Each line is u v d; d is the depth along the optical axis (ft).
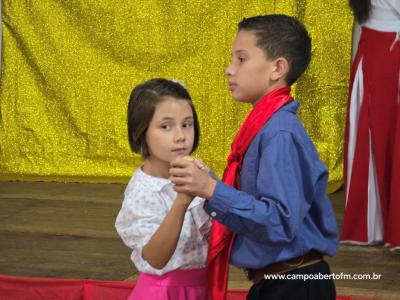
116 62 19.22
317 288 6.42
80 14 19.20
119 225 6.92
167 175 6.97
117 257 12.44
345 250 12.82
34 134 19.72
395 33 12.49
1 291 10.62
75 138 19.63
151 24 18.86
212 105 18.74
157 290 6.93
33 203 16.69
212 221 6.66
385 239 12.88
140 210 6.76
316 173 6.16
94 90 19.40
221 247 6.50
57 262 12.13
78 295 10.46
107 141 19.47
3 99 19.83
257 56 6.45
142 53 19.02
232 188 5.89
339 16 17.60
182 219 6.13
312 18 17.71
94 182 19.26
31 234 13.93
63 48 19.38
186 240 6.85
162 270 6.82
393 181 12.44
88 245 13.19
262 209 5.80
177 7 18.67
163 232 6.15
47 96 19.67
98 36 19.20
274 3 17.94
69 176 19.48
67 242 13.38
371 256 12.48
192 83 18.81
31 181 19.48
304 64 6.63
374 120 12.75
